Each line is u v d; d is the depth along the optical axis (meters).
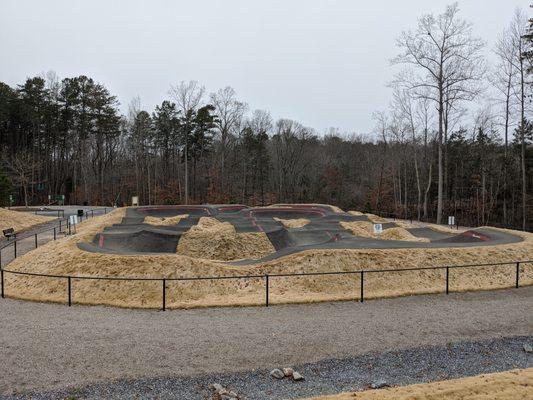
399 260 18.53
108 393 7.70
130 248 22.67
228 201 67.94
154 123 74.81
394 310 13.20
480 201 58.84
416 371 8.83
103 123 73.31
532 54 35.28
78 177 83.25
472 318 12.39
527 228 44.22
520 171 54.53
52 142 77.88
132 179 79.19
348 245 20.28
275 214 43.00
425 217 52.38
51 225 35.78
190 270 16.97
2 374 8.42
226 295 15.52
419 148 75.19
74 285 15.82
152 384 8.08
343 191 81.12
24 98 70.25
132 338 10.48
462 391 7.62
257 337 10.62
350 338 10.62
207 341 10.31
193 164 78.25
